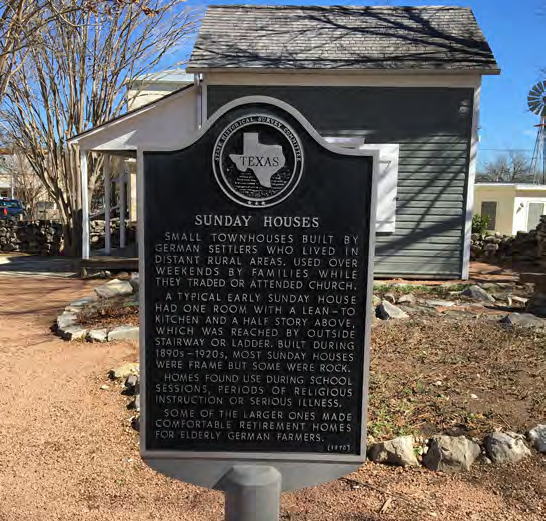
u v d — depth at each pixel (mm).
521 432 4117
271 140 2855
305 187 2879
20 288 11273
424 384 4918
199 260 2916
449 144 10648
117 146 11227
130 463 4016
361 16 12297
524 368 5254
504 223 26000
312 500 3508
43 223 19719
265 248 2910
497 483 3639
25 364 6066
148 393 2936
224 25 11828
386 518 3303
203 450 2922
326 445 2934
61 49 16234
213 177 2877
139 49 17406
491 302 8570
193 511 3441
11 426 4570
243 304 2924
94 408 4891
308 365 2930
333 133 10648
